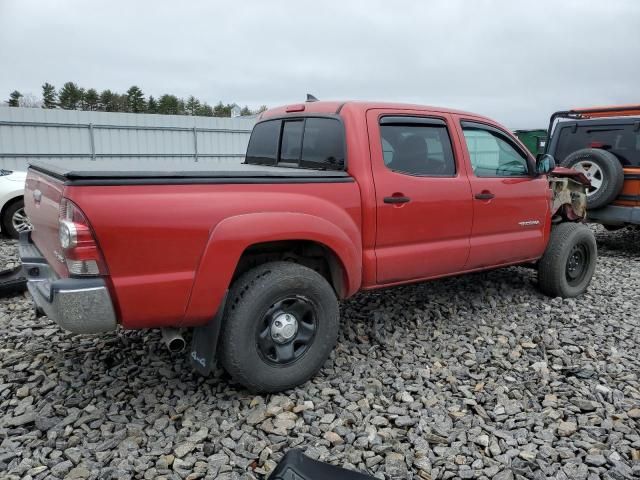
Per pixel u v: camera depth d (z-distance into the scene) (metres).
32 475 2.42
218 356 3.05
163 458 2.57
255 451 2.65
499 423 2.97
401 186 3.66
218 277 2.82
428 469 2.55
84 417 2.87
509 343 4.10
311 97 4.43
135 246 2.60
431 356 3.85
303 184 3.19
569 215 5.32
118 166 3.10
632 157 7.51
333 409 3.06
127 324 2.70
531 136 16.42
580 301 5.24
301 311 3.23
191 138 20.52
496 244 4.42
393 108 3.76
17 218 8.07
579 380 3.52
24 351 3.75
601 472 2.54
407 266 3.80
